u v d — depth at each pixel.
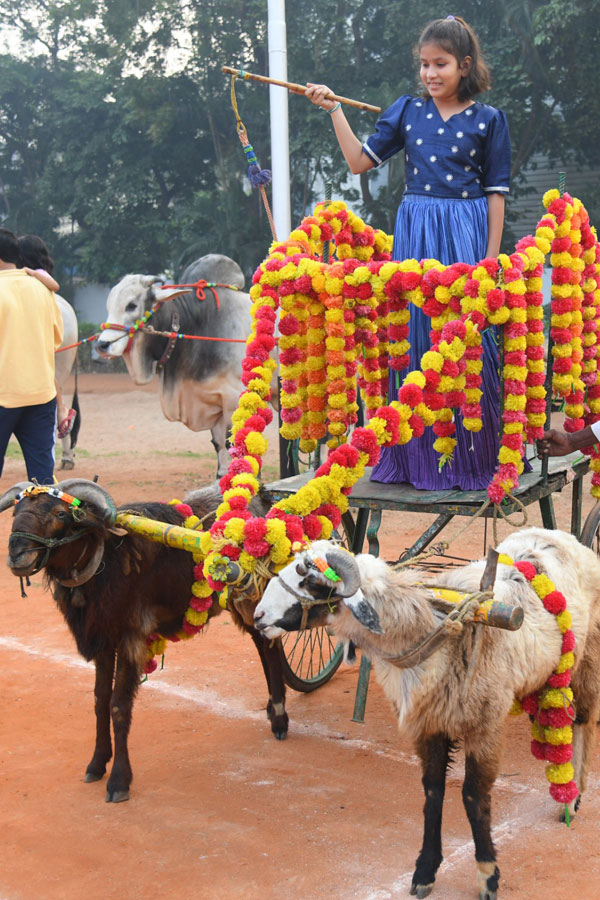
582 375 5.71
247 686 6.30
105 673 4.98
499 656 3.91
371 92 22.59
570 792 4.22
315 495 4.55
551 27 20.42
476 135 5.39
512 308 4.72
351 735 5.50
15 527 4.52
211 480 12.49
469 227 5.43
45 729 5.65
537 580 4.20
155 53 26.55
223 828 4.45
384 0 22.44
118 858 4.22
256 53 25.47
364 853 4.20
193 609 5.09
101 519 4.64
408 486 5.53
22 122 31.91
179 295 10.48
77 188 29.14
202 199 26.39
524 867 4.04
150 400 21.88
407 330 5.11
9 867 4.18
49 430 7.56
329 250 6.00
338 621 3.84
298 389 5.69
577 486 5.97
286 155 12.02
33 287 7.34
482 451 5.39
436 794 3.95
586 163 23.72
